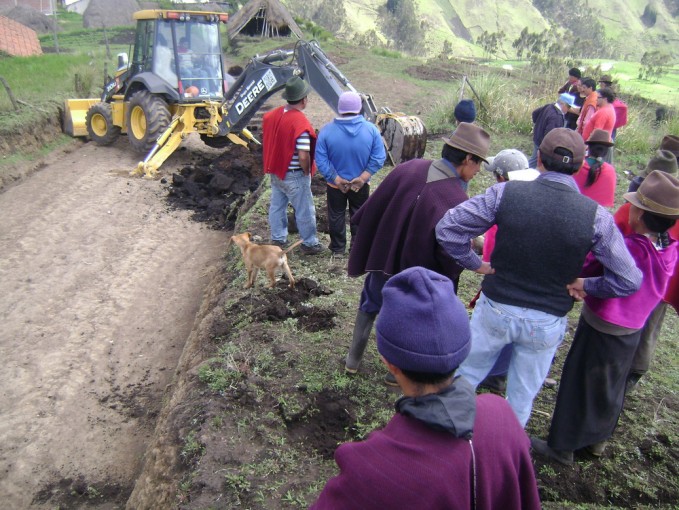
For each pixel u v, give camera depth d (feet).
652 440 11.95
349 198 18.67
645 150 36.94
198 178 34.71
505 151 12.51
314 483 10.17
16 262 25.16
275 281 17.22
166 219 30.12
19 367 18.70
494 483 4.89
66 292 23.06
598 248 8.53
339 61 71.31
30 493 14.38
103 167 37.86
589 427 10.44
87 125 42.60
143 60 38.17
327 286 17.42
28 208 30.86
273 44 83.56
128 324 21.26
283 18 88.99
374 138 17.44
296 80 17.85
